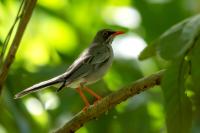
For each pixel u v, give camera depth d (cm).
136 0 1675
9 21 1442
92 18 1648
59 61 1542
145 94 1498
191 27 600
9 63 833
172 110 728
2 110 1280
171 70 683
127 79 1556
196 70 671
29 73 1389
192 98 948
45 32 1567
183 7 1662
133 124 1470
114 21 1700
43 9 1564
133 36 1683
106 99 884
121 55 1606
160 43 609
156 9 1666
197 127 1305
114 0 1683
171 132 738
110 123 1467
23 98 1327
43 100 1409
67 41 1581
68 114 1430
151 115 1477
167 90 707
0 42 1219
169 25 1656
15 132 1292
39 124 1366
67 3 1597
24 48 1544
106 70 1295
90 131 1468
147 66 1558
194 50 638
